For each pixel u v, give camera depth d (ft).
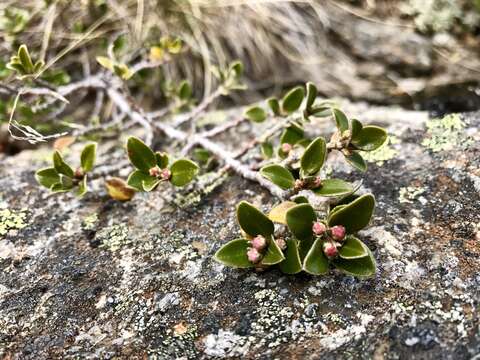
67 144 0.83
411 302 0.58
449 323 0.56
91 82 0.93
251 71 1.20
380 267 0.61
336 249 0.55
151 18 1.07
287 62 1.22
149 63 0.92
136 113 0.91
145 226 0.71
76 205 0.75
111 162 0.84
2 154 0.90
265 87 1.19
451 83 1.10
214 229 0.69
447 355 0.54
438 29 1.17
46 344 0.59
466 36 1.17
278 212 0.60
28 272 0.66
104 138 0.93
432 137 0.77
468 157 0.73
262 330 0.58
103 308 0.62
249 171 0.73
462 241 0.63
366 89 1.15
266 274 0.62
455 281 0.59
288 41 1.21
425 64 1.15
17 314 0.62
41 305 0.63
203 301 0.61
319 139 0.60
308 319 0.58
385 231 0.65
